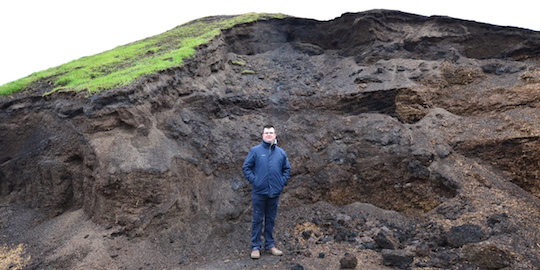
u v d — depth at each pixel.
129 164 5.43
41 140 6.21
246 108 7.61
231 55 9.48
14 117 6.59
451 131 6.78
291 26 10.85
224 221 5.78
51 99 6.47
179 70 7.15
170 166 5.73
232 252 5.10
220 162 6.48
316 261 4.59
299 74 8.96
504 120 6.57
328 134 7.13
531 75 7.04
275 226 5.79
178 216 5.58
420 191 6.07
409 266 4.32
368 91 7.54
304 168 6.70
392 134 6.73
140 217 5.26
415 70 8.03
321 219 5.92
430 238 5.02
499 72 7.62
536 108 6.45
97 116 5.76
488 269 4.08
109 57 8.50
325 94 7.87
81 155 5.75
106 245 4.89
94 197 5.45
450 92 7.58
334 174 6.59
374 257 4.68
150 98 6.27
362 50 9.32
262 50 10.28
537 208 5.32
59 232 5.31
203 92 7.31
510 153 6.07
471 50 8.48
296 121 7.47
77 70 7.64
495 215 5.03
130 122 5.84
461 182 5.89
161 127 6.32
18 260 4.84
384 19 9.41
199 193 6.01
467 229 4.81
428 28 8.95
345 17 9.84
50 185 5.89
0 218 5.84
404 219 5.86
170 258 4.91
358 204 6.34
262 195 4.76
